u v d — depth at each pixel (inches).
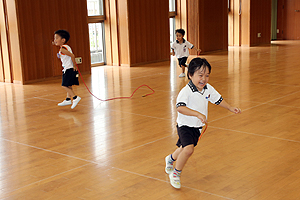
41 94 275.4
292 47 567.2
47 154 150.6
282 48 556.4
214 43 543.5
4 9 318.3
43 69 336.5
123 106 228.8
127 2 406.9
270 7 635.5
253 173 124.6
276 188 113.0
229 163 134.0
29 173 131.8
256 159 136.7
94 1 416.2
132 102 239.0
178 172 114.7
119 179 124.1
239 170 127.6
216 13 538.3
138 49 426.9
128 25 411.5
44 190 117.7
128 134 172.9
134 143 160.1
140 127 183.5
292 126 175.6
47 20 335.0
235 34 620.1
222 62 422.6
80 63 367.6
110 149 153.8
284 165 130.3
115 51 428.8
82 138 169.5
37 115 213.5
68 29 353.4
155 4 438.9
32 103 245.3
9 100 256.5
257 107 213.6
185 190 114.4
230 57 468.8
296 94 244.2
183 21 518.9
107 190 116.2
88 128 184.7
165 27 455.2
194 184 118.3
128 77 342.6
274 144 152.1
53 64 343.6
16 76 325.7
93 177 126.5
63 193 115.3
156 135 170.2
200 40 517.7
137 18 421.1
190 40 520.7
